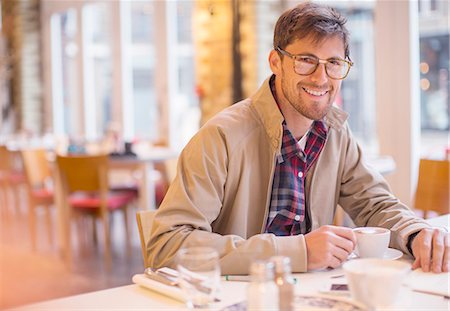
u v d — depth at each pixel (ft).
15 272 14.61
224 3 18.39
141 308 3.91
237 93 18.07
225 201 5.34
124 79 23.41
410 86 14.37
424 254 4.64
